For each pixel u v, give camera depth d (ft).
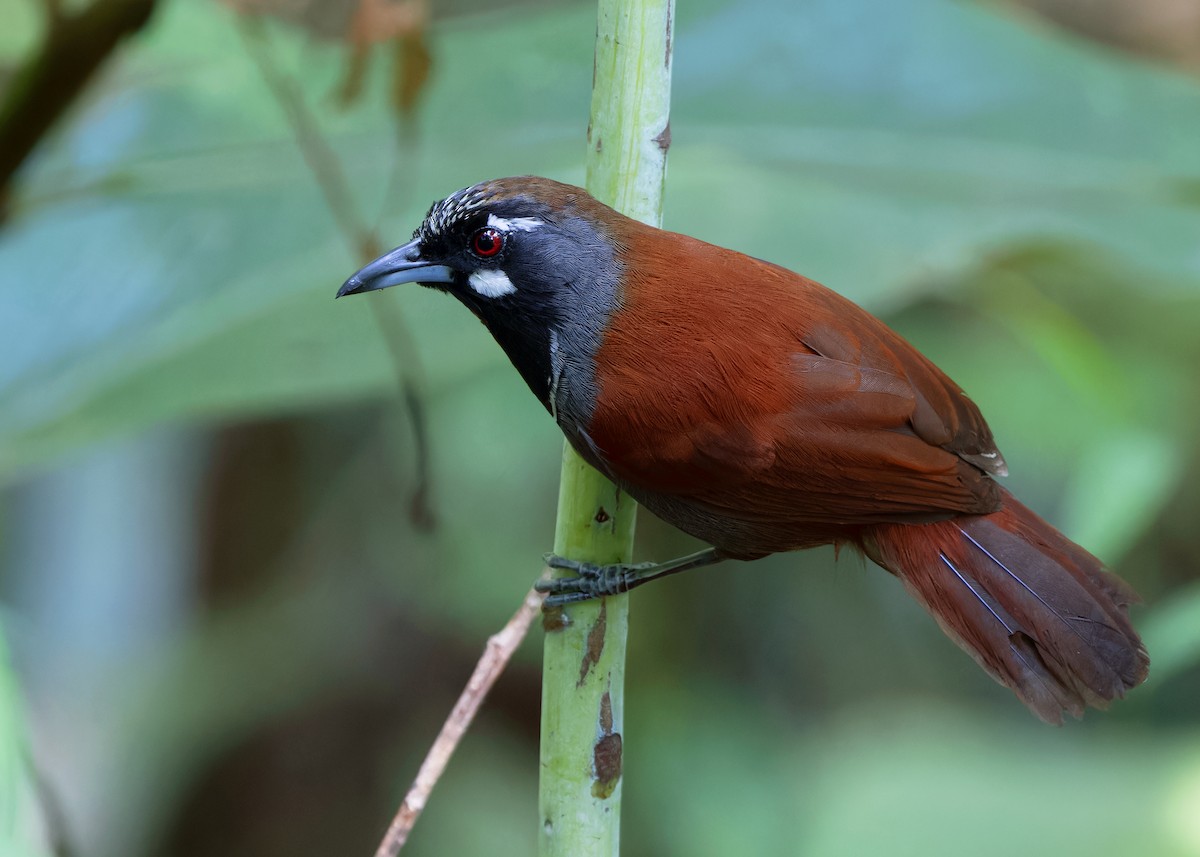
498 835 43.39
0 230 28.96
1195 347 43.37
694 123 37.19
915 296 36.78
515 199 23.22
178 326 31.35
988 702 46.09
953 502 23.22
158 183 32.12
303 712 44.34
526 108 37.22
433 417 41.22
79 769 41.57
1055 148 36.83
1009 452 42.19
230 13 30.83
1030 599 22.59
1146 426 38.93
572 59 37.78
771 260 33.60
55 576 44.19
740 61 37.76
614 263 23.17
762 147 36.70
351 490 45.78
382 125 36.35
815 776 40.42
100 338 31.35
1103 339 43.37
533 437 40.83
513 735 45.29
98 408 29.27
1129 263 33.76
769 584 45.57
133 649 44.32
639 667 43.88
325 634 44.91
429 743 44.73
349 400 44.14
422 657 45.14
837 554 25.13
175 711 42.96
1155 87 38.09
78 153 34.81
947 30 38.22
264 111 35.53
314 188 33.91
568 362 23.09
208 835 43.37
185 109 35.22
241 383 29.78
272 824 43.88
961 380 42.52
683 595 44.98
